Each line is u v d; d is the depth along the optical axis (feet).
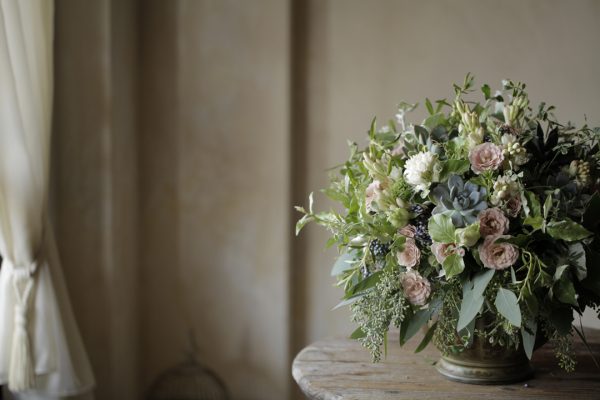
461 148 5.49
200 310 10.85
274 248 10.55
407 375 6.07
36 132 8.03
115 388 10.09
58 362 8.18
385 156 5.85
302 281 10.82
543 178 5.62
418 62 10.40
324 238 10.72
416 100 10.41
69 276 10.11
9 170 7.69
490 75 10.18
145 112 10.94
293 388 10.77
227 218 10.71
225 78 10.64
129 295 10.60
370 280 5.53
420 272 5.50
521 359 5.86
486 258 5.12
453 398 5.49
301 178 10.82
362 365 6.37
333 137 10.68
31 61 8.14
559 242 5.31
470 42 10.24
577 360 6.48
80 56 10.03
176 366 10.93
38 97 8.19
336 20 10.66
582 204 5.43
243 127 10.61
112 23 10.06
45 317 8.04
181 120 10.82
